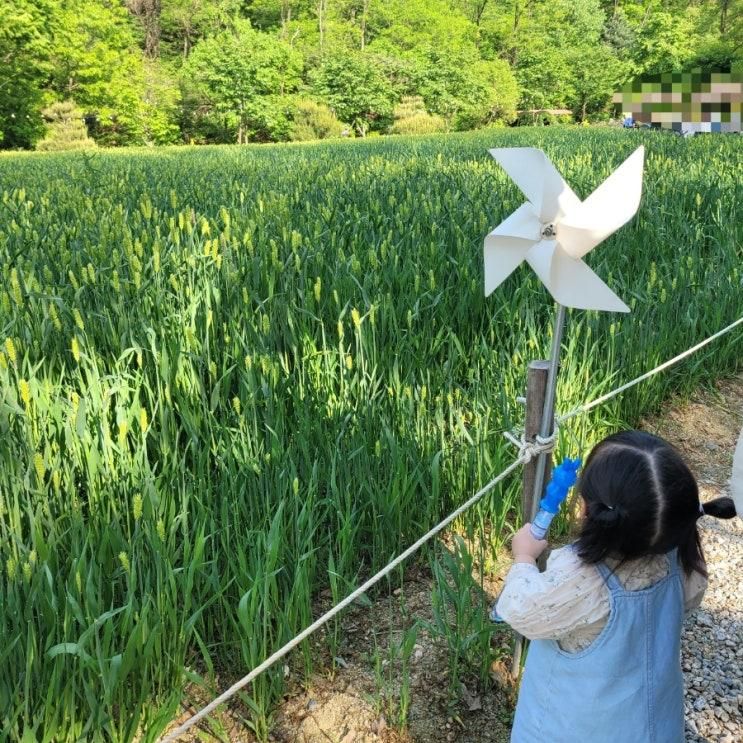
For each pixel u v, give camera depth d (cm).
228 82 4712
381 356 394
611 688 176
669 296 498
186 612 239
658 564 179
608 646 175
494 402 369
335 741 254
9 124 3856
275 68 4991
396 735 256
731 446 458
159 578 234
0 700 213
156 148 3244
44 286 412
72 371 334
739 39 3503
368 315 398
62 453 291
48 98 3878
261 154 2069
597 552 170
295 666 278
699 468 430
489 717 264
